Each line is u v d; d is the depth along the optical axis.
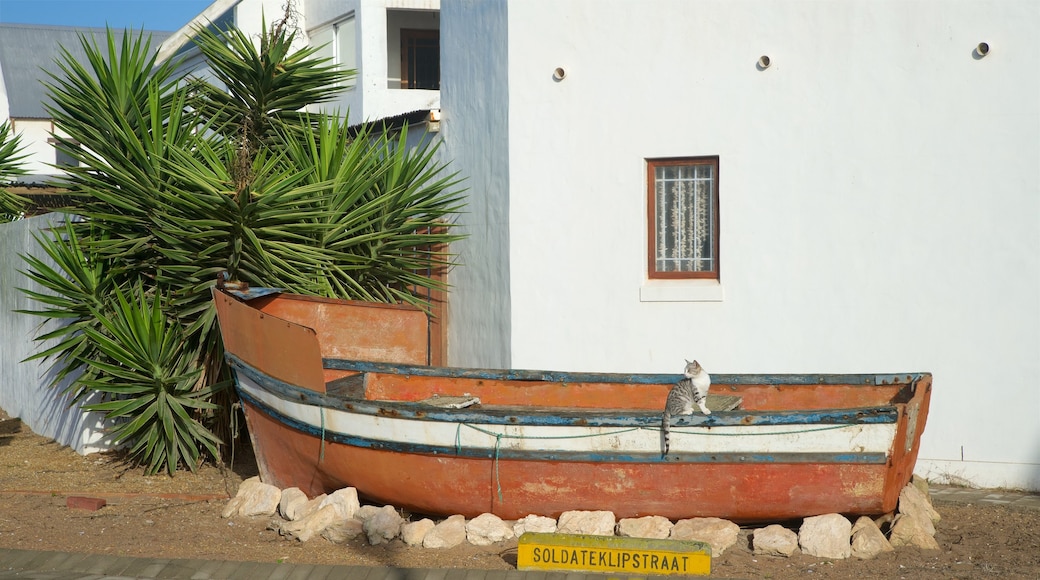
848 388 8.80
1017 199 9.70
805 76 10.23
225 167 11.18
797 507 7.66
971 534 8.09
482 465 8.05
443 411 8.05
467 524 7.98
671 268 10.88
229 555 7.68
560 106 10.95
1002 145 9.72
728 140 10.46
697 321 10.58
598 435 7.82
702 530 7.65
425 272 12.67
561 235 10.98
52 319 12.44
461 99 12.05
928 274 9.96
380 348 10.59
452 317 12.34
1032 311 9.67
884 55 10.02
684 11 10.55
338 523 8.05
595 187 10.87
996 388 9.80
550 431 7.88
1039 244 9.63
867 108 10.08
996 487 9.79
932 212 9.94
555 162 10.98
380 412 8.23
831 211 10.21
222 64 12.41
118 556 7.60
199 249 10.52
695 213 10.76
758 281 10.41
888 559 7.36
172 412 10.51
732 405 8.63
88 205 11.12
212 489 10.02
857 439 7.43
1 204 16.80
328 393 9.45
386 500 8.51
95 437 11.66
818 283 10.26
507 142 11.15
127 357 10.16
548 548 7.13
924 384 8.08
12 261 14.30
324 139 11.34
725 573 7.07
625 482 7.82
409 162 11.59
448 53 12.29
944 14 9.83
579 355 10.95
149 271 10.94
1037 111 9.60
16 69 36.56
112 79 11.23
